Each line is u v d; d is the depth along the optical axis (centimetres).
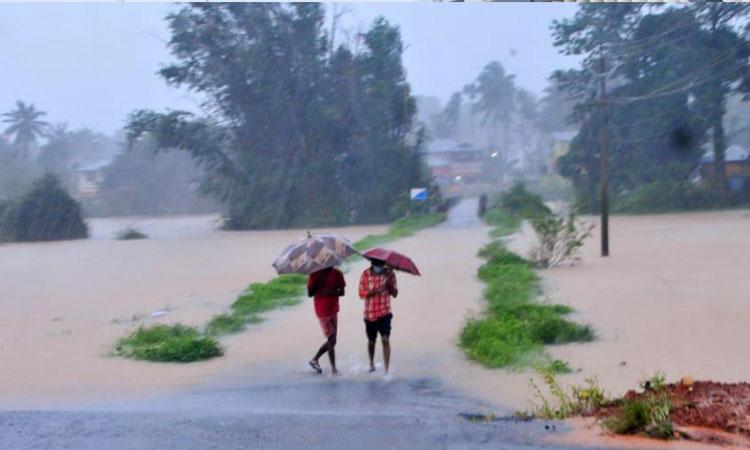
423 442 652
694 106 5325
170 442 679
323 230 5069
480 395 920
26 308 1772
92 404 905
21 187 6378
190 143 5500
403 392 950
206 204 7744
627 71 5319
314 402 907
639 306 1499
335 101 5584
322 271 1065
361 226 5388
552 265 2264
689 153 5503
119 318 1611
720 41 5262
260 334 1369
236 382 1029
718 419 654
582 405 758
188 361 1163
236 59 5425
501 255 2283
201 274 2480
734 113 7038
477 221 5003
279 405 894
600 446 616
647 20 5172
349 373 1069
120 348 1252
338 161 5634
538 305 1441
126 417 784
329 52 5616
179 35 5369
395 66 5694
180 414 803
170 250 3616
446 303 1638
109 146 8956
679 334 1225
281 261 1054
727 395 720
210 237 4600
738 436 620
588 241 3078
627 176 5478
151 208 7662
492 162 9019
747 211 5084
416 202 5506
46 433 720
